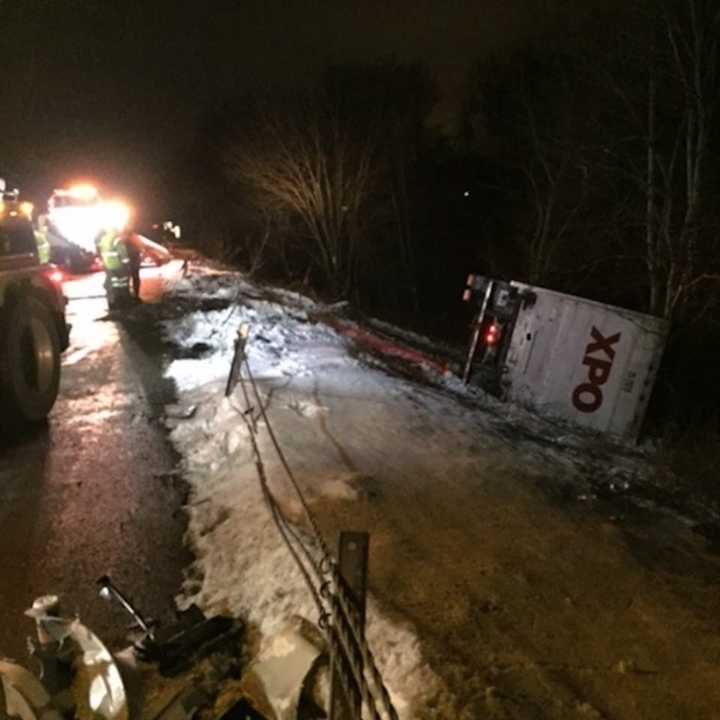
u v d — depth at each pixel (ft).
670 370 36.32
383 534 16.83
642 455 28.43
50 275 26.68
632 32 38.70
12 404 23.65
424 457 23.11
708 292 36.78
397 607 13.67
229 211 103.71
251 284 64.54
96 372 33.27
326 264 89.81
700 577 16.33
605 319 32.04
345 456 22.12
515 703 11.25
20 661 12.58
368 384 32.78
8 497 19.36
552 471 23.58
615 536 18.13
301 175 86.07
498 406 33.53
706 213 36.96
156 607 14.48
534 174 67.46
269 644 11.70
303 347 41.01
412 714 10.61
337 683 8.34
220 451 22.70
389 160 92.73
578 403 32.40
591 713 11.23
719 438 28.78
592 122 46.47
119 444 23.77
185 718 10.55
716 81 37.14
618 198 46.42
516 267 76.69
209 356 36.83
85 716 10.13
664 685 12.14
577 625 13.75
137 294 51.70
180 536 17.54
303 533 16.25
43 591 14.89
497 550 16.69
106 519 18.24
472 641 12.83
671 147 41.39
